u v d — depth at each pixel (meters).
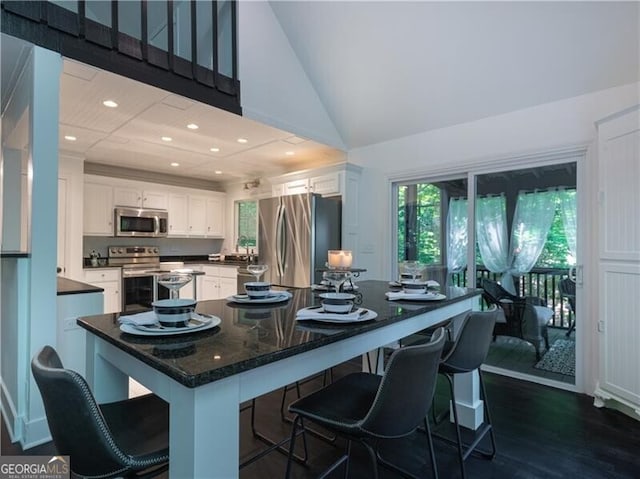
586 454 1.96
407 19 2.94
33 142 2.04
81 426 0.91
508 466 1.86
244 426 2.26
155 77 2.64
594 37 2.46
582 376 2.77
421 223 3.88
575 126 2.79
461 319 2.24
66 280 2.95
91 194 4.66
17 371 2.10
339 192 4.17
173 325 1.16
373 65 3.39
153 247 5.53
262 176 5.76
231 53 3.20
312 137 3.88
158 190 5.34
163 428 1.18
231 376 0.89
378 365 2.65
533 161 3.04
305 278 3.97
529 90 2.93
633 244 2.30
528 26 2.59
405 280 2.27
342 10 3.15
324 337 1.12
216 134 3.67
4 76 2.46
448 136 3.54
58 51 2.18
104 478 0.98
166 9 3.18
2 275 2.56
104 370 1.36
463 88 3.17
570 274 2.88
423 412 1.20
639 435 2.16
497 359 3.28
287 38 3.61
